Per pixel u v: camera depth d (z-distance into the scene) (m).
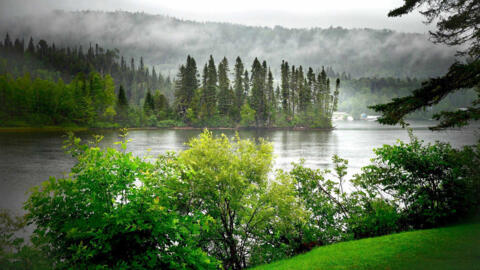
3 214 5.72
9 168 32.94
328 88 129.12
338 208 11.55
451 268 5.66
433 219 9.45
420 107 8.18
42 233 5.57
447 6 9.26
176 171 6.88
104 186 5.77
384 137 80.69
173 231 5.95
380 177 11.19
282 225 10.48
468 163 9.23
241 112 120.31
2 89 101.81
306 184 11.95
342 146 58.44
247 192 11.10
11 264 5.04
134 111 122.12
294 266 7.28
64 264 5.27
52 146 53.91
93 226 5.41
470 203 9.41
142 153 44.50
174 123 119.25
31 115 102.50
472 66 7.41
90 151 6.04
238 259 10.58
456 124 7.91
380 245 7.83
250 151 11.33
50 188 5.57
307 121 125.31
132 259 5.62
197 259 6.19
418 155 10.27
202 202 10.83
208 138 11.02
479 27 9.05
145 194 5.73
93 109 110.69
